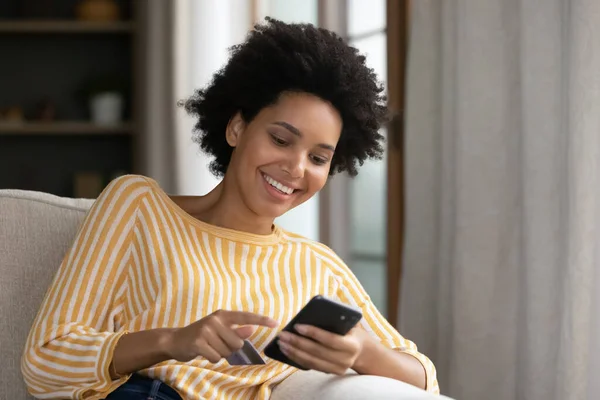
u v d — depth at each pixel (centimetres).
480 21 279
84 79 600
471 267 282
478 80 280
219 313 158
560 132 252
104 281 176
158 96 505
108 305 177
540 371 256
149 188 185
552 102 254
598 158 234
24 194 213
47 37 598
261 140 183
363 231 412
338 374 165
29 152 597
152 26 506
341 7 424
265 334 186
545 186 255
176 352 157
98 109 574
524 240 264
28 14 589
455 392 287
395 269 356
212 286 180
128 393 172
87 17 575
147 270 178
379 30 391
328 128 184
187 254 181
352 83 188
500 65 277
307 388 176
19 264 204
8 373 198
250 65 188
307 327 160
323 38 190
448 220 299
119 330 180
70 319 171
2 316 200
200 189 493
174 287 177
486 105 279
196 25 490
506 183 278
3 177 594
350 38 420
